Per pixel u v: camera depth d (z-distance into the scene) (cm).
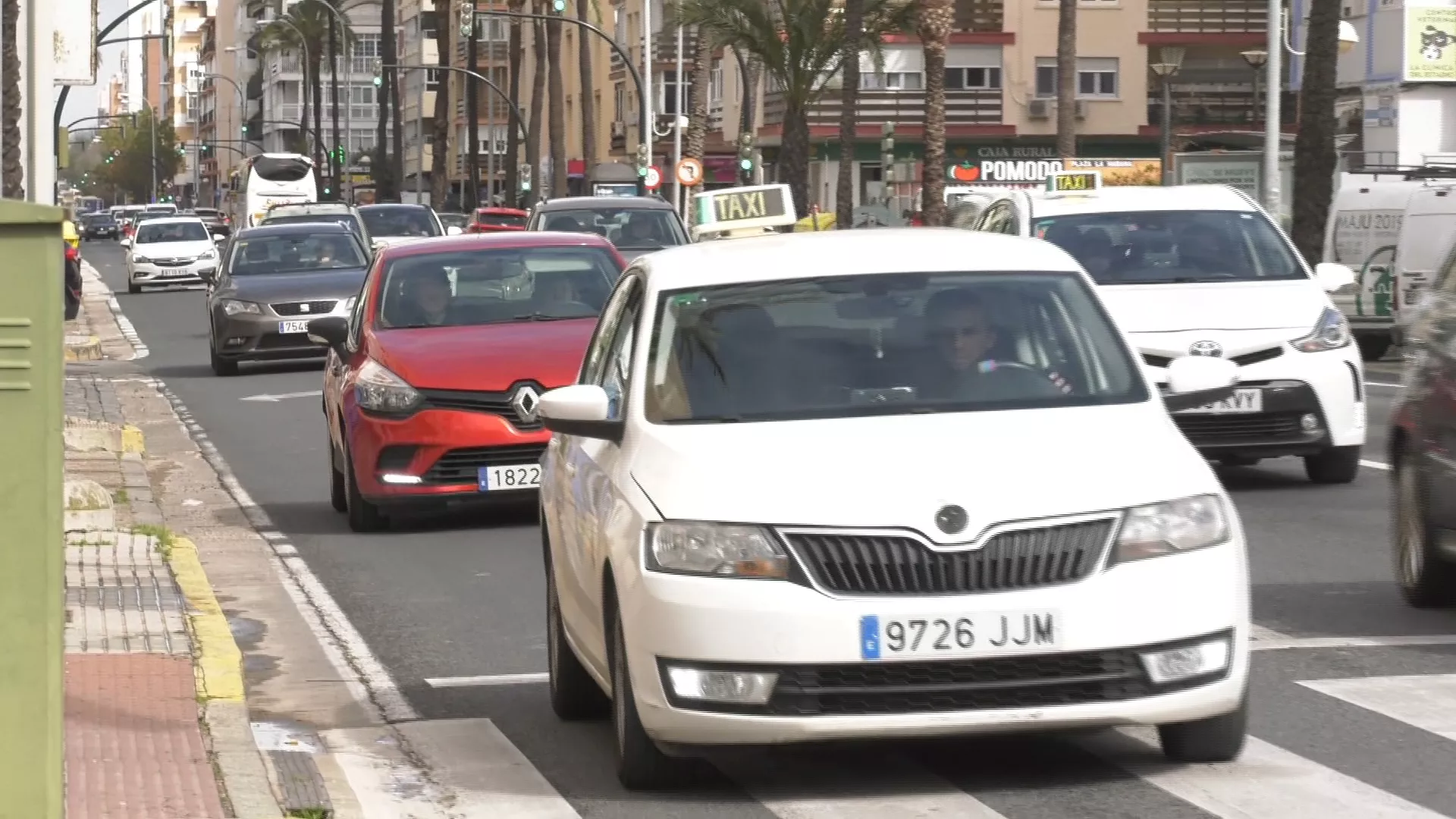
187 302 5494
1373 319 3284
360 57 18200
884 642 680
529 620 1145
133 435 2167
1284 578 1206
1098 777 743
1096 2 7888
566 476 859
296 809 713
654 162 9125
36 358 554
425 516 1616
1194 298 1593
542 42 8950
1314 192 3844
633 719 732
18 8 1638
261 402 2703
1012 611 684
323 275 3206
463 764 811
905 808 708
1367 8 6531
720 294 841
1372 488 1598
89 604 1116
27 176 1616
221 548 1474
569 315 1608
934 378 795
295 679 1004
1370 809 691
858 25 5969
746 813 711
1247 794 713
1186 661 704
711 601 689
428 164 14538
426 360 1505
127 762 758
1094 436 743
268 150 18962
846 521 693
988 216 1867
